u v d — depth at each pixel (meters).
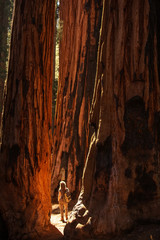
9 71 7.22
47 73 7.72
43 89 7.44
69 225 5.35
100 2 11.84
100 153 5.51
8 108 7.02
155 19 5.59
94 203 5.32
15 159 6.64
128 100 5.43
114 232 4.84
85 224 5.12
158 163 5.29
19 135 6.73
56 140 12.39
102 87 5.70
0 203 6.40
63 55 12.78
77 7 12.41
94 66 11.71
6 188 6.55
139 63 5.45
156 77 5.53
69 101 12.12
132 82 5.45
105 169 5.37
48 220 6.97
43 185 7.05
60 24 13.15
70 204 10.42
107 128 5.50
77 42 12.16
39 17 7.39
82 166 11.26
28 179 6.62
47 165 7.37
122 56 5.50
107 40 5.71
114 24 5.64
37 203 6.65
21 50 7.05
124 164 5.23
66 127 11.90
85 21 11.98
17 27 7.23
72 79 12.20
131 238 4.59
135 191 5.13
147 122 5.37
